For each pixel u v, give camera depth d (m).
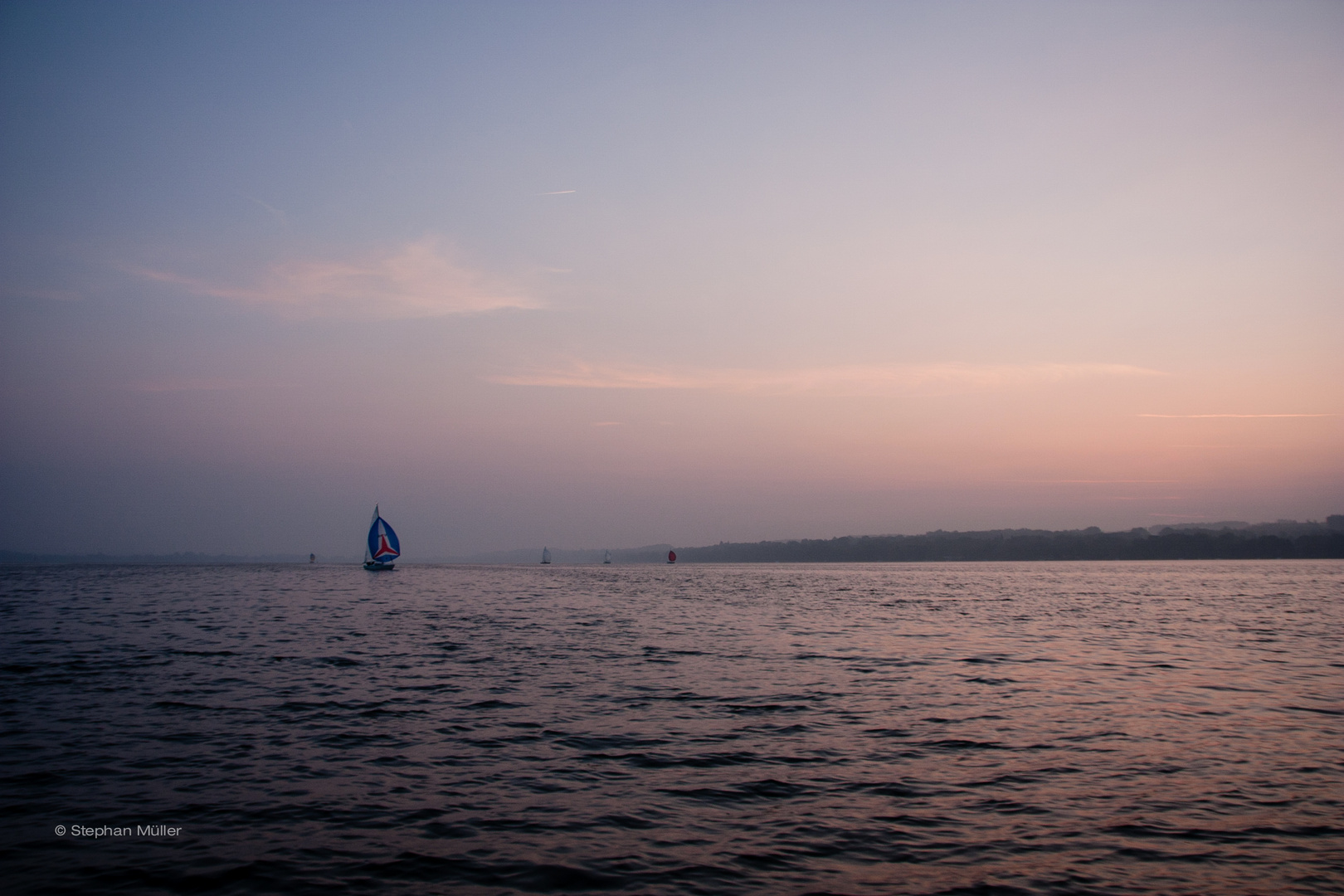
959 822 10.60
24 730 15.38
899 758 13.66
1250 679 22.27
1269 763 13.41
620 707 17.86
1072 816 10.83
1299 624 39.72
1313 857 9.47
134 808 10.96
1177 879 8.86
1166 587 83.69
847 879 8.82
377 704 18.09
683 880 8.76
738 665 24.45
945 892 8.52
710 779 12.42
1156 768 13.09
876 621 41.59
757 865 9.18
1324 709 17.92
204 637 31.47
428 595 65.12
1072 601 59.44
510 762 13.28
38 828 10.22
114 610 46.19
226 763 13.14
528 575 129.12
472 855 9.42
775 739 14.94
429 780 12.29
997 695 19.50
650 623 39.41
